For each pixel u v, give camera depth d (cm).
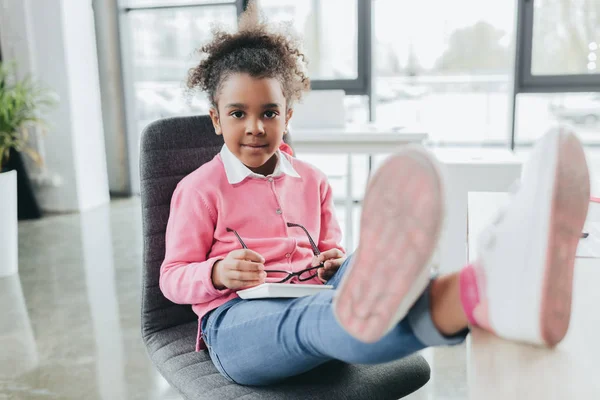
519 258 53
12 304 258
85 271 300
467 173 234
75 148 427
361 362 68
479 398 49
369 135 284
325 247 123
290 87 118
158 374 194
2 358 207
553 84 400
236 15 442
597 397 49
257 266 95
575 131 58
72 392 183
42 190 435
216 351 98
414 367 101
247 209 113
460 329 60
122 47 463
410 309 61
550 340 54
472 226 103
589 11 386
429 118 431
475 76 417
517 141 416
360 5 414
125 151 480
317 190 125
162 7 454
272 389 93
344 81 428
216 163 116
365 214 62
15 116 339
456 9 407
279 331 82
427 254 58
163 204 121
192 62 454
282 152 126
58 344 217
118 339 220
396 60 425
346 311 62
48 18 412
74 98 424
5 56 420
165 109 474
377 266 60
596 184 149
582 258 90
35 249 342
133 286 276
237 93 107
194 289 101
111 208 442
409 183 59
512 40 405
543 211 53
